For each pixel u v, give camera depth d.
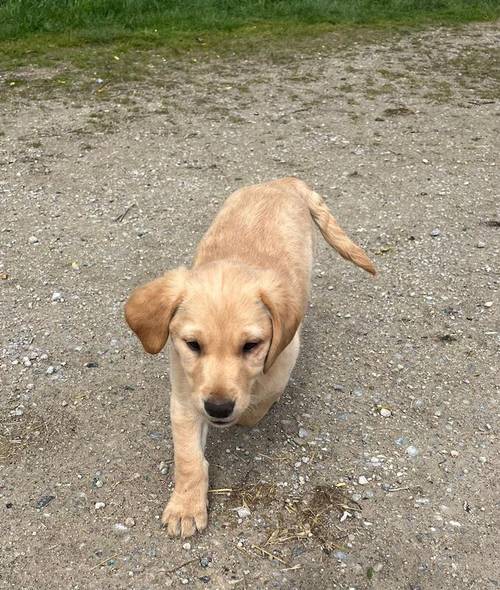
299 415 0.78
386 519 0.66
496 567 0.61
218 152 1.43
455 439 0.74
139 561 0.61
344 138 1.50
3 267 1.03
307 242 0.81
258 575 0.60
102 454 0.72
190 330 0.59
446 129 1.55
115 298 0.96
